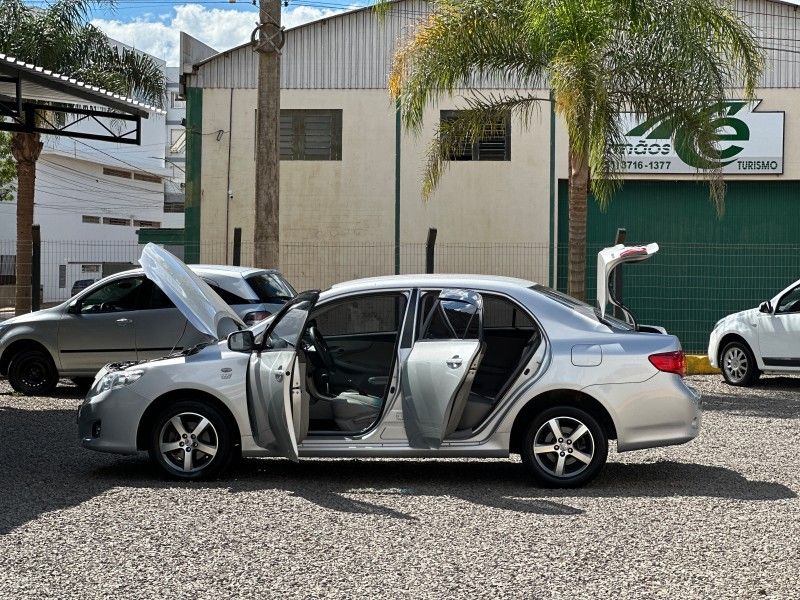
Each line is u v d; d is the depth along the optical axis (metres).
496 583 5.89
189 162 25.47
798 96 24.67
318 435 8.54
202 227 25.47
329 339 9.51
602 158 17.27
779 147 24.73
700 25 17.00
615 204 25.16
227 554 6.54
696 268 24.97
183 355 9.06
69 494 8.44
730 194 25.14
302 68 25.28
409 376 8.38
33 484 8.87
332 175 25.23
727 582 5.90
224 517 7.58
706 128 16.95
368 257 25.16
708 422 12.71
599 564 6.28
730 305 24.92
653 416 8.51
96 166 58.00
